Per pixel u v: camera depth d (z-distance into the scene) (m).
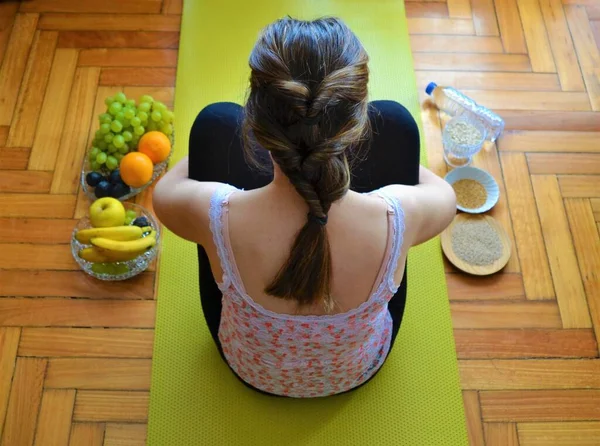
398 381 1.48
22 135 1.80
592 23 2.06
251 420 1.43
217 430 1.42
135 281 1.60
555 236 1.69
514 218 1.72
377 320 1.03
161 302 1.57
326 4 2.04
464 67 1.97
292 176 0.74
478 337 1.55
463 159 1.80
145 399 1.46
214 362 1.49
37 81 1.89
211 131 1.23
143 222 1.58
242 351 1.13
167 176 1.16
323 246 0.78
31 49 1.95
